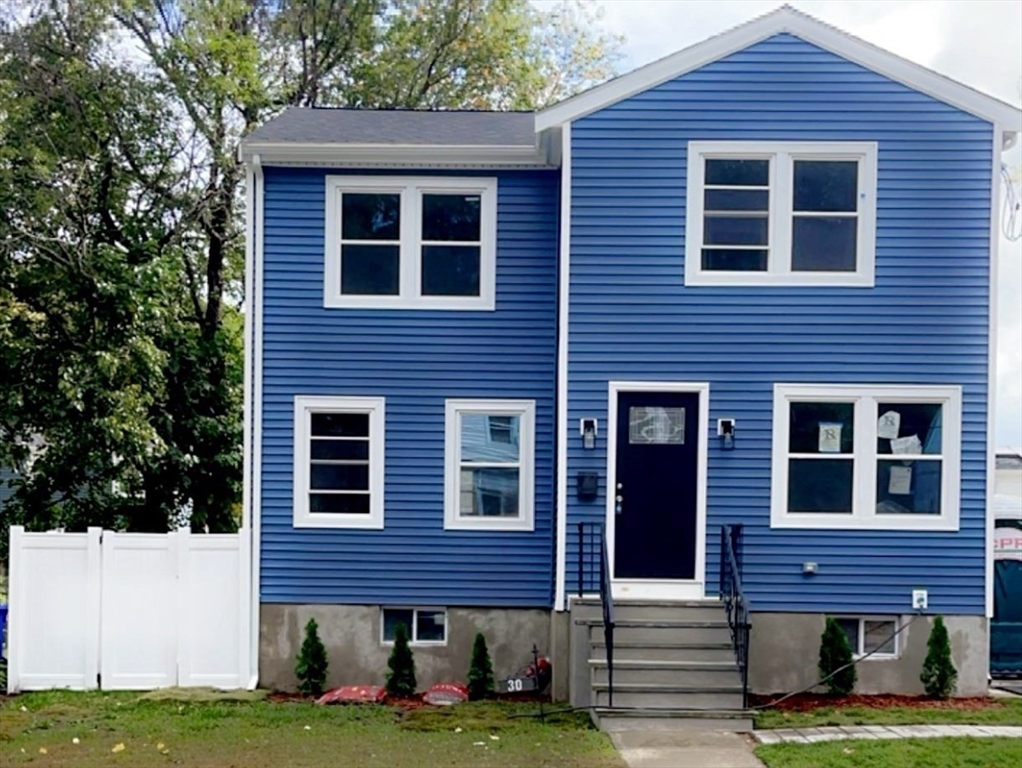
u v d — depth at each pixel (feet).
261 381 39.04
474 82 75.31
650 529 36.68
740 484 36.47
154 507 54.19
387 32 70.69
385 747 28.89
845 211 36.76
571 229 36.55
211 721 32.42
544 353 39.32
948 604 36.37
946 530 36.45
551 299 39.47
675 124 36.60
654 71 36.47
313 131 40.83
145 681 37.78
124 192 56.24
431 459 39.17
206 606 38.17
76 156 53.06
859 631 36.83
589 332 36.50
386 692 37.37
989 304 36.32
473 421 39.45
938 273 36.37
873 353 36.35
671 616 35.06
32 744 29.32
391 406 39.19
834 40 36.42
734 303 36.50
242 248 61.57
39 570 37.65
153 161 56.29
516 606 38.78
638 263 36.52
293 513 38.88
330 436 39.45
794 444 36.73
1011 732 30.22
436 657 38.70
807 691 36.09
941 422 36.63
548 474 39.06
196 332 58.54
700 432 36.52
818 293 36.40
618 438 36.81
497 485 39.37
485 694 37.09
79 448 49.19
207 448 55.88
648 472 36.78
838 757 27.07
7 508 53.98
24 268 51.83
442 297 39.50
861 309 36.37
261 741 29.68
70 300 51.88
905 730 30.55
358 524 38.93
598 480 36.32
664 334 36.47
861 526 36.42
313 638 37.76
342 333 39.24
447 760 27.35
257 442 38.96
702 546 36.35
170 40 56.39
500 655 38.73
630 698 32.37
